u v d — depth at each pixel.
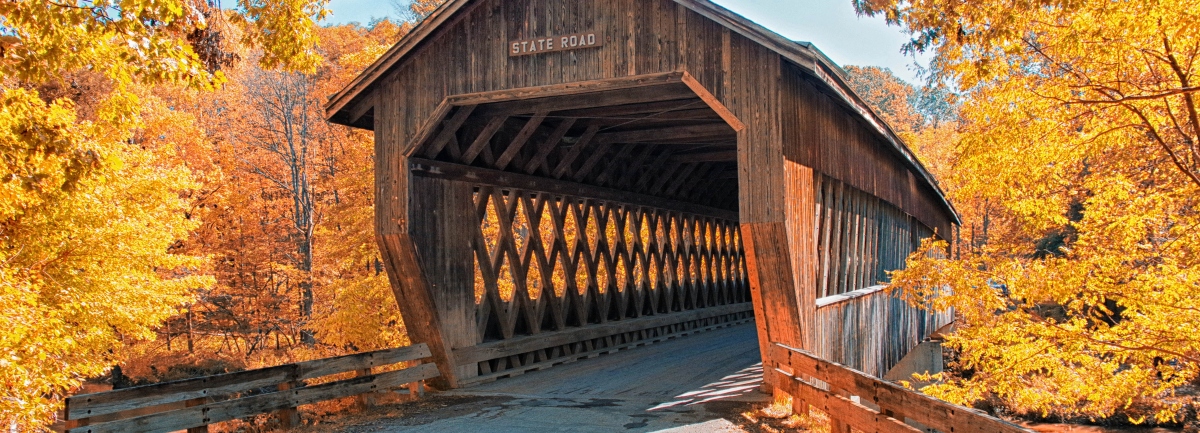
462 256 9.16
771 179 6.73
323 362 7.15
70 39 5.17
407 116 8.38
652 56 7.24
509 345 9.51
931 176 15.41
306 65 6.89
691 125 10.45
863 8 5.72
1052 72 7.45
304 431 6.57
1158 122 7.35
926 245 7.96
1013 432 3.19
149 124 15.59
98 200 9.82
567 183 10.88
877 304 11.80
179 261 11.91
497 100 8.02
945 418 3.81
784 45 6.44
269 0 6.52
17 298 6.62
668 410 6.96
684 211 14.97
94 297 9.95
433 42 8.30
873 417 4.70
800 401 6.56
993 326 7.61
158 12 4.95
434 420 6.91
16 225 8.87
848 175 9.73
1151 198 7.10
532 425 6.51
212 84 5.40
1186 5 5.84
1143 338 6.97
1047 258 7.59
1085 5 6.10
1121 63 6.76
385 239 8.35
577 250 11.24
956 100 8.38
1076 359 7.45
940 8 5.76
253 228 23.33
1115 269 7.15
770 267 7.00
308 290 20.75
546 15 7.73
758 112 6.78
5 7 4.64
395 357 8.00
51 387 7.16
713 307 16.03
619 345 11.83
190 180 12.43
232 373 6.32
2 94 5.48
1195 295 6.75
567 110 9.55
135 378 17.88
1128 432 13.83
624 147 11.82
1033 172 7.84
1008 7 5.75
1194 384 15.09
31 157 5.71
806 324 7.44
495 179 9.60
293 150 21.20
